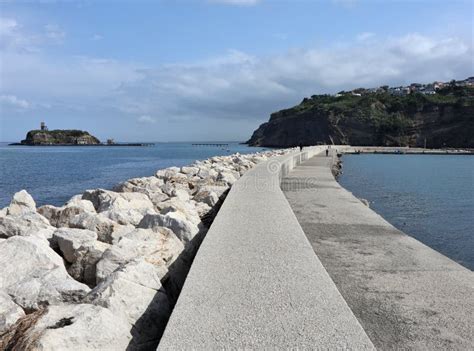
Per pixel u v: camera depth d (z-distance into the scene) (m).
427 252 6.36
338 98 134.12
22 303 3.81
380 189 23.70
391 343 3.75
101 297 3.54
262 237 5.40
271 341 2.82
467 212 16.11
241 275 4.01
